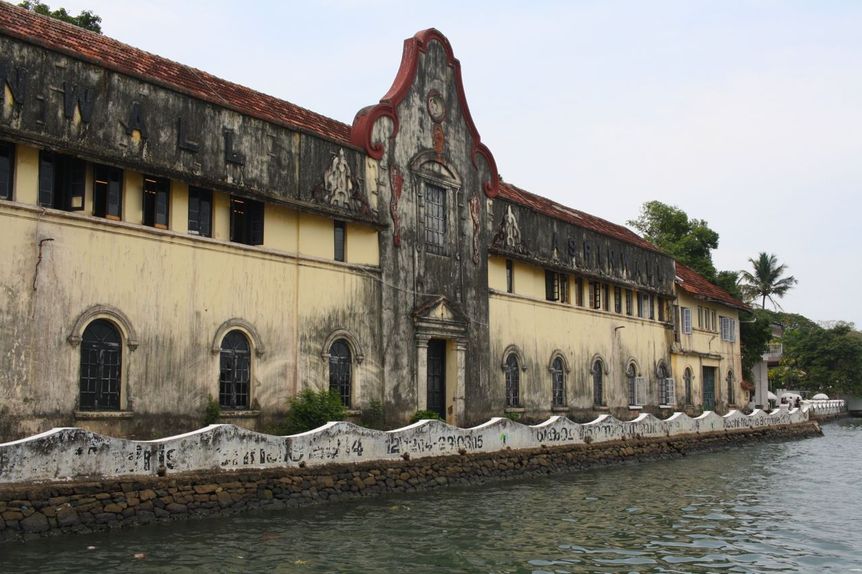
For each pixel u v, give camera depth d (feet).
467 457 71.41
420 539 47.11
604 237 115.14
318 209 70.03
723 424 122.52
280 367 67.36
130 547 41.81
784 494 69.97
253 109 71.26
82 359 54.29
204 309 61.87
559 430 85.20
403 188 80.23
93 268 54.90
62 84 52.85
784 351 251.19
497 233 93.25
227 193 63.82
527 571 40.60
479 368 88.63
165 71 66.69
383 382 76.18
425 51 84.69
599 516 57.00
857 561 44.24
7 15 58.13
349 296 73.97
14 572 36.29
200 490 49.88
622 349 119.24
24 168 51.80
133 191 58.13
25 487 41.93
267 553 42.01
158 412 58.08
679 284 135.33
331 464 58.90
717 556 45.03
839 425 202.49
